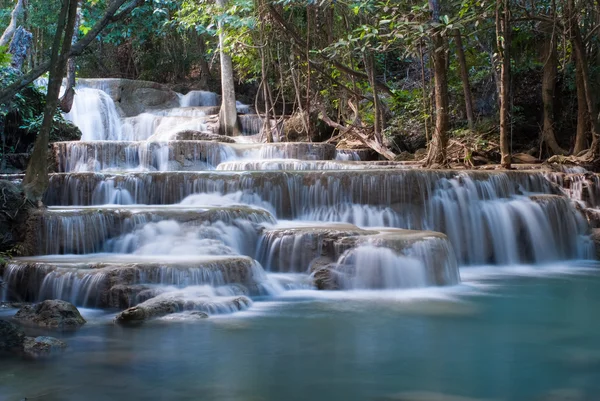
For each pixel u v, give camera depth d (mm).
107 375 6305
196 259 10422
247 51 24234
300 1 20594
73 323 8414
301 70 24172
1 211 11773
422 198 13773
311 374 6352
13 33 20609
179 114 27172
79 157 18031
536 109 21906
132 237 11578
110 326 8359
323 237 11336
